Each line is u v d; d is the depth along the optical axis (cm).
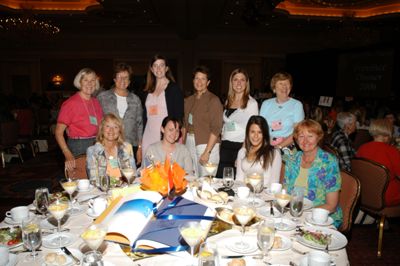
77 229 178
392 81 1055
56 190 293
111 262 146
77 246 159
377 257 320
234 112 353
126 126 370
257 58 1523
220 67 1530
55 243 160
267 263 145
